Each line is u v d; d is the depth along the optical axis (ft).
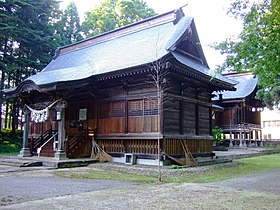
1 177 40.16
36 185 33.91
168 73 49.73
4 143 92.99
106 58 64.69
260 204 24.85
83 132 61.36
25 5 93.66
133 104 55.26
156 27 66.69
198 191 31.12
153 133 50.93
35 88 56.18
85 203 24.73
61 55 89.56
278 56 25.03
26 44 97.66
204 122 62.34
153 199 26.66
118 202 25.23
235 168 55.52
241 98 112.78
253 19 25.31
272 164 63.77
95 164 54.19
